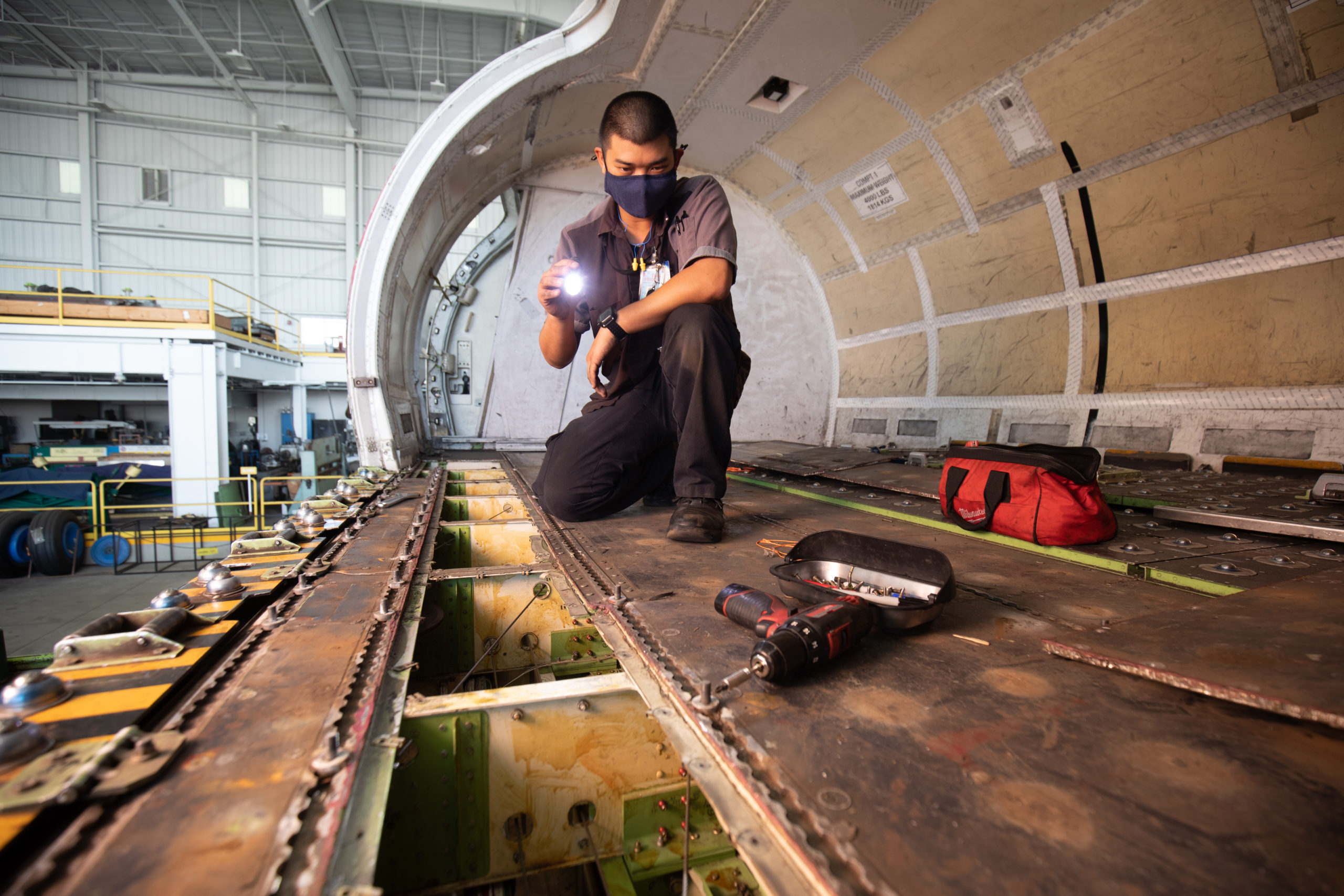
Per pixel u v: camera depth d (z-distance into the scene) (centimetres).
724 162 546
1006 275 439
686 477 189
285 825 55
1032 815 57
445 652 160
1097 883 48
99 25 1516
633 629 110
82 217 1678
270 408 1530
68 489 837
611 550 176
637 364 221
